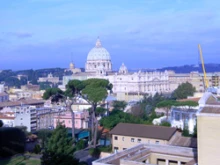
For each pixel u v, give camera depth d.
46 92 98.19
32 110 134.50
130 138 81.19
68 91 97.69
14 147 87.31
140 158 48.56
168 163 50.31
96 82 99.06
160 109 135.88
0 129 87.88
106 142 94.75
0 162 79.31
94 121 96.50
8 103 181.00
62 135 57.44
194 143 75.00
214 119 33.06
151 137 78.00
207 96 36.09
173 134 79.12
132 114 123.38
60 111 141.38
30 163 77.31
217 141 33.00
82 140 91.19
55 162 54.66
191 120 99.19
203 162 33.69
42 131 104.38
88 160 77.81
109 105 165.00
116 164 45.53
